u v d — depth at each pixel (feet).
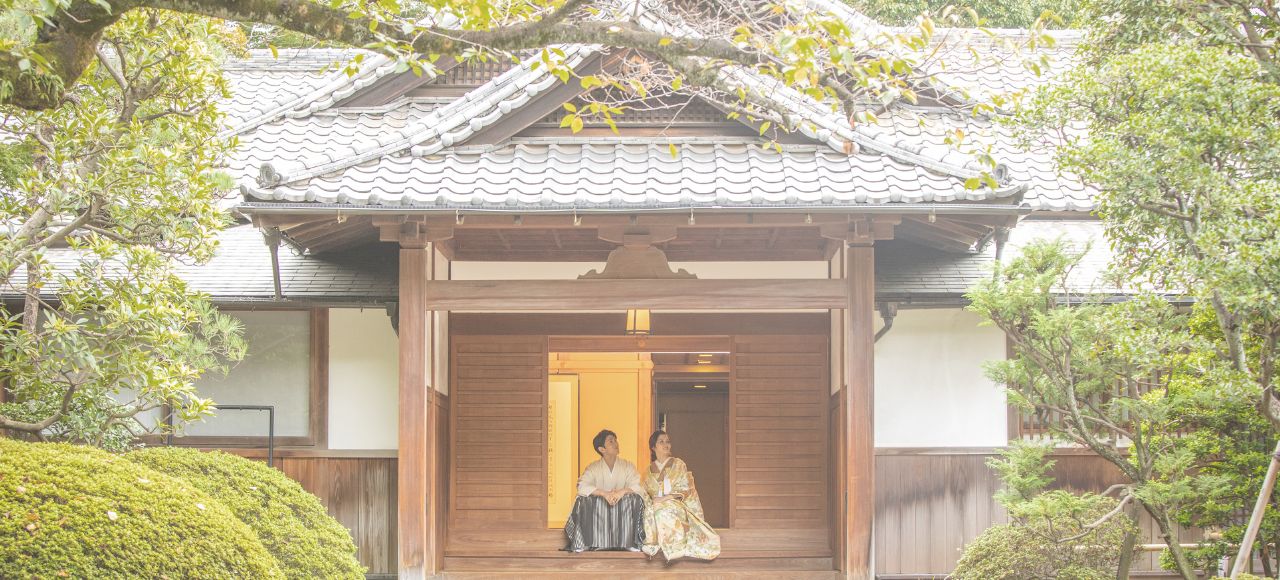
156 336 21.72
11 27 15.48
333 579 19.95
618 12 23.39
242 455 33.17
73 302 21.86
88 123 21.71
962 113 38.91
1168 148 20.98
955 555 32.78
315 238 31.76
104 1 15.23
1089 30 26.94
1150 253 23.67
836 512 31.89
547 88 28.37
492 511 33.83
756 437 34.01
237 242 36.68
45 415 25.62
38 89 16.39
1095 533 25.41
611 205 26.27
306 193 26.03
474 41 17.76
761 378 34.22
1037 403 25.88
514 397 34.17
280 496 20.90
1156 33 24.95
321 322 33.55
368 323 33.63
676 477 32.76
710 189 26.89
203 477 20.27
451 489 33.78
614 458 32.99
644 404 43.55
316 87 39.14
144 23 22.63
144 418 33.06
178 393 22.18
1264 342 21.77
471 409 34.17
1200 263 20.10
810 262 33.47
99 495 15.44
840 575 30.50
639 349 34.42
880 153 28.12
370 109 39.09
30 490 14.97
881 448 33.12
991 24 50.88
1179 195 22.02
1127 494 24.79
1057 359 25.11
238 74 45.16
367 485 33.09
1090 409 26.30
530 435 34.04
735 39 18.28
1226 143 21.04
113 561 14.61
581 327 34.35
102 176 21.48
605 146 28.99
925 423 33.24
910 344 33.50
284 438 33.30
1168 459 24.52
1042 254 25.31
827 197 26.17
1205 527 27.89
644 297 28.17
